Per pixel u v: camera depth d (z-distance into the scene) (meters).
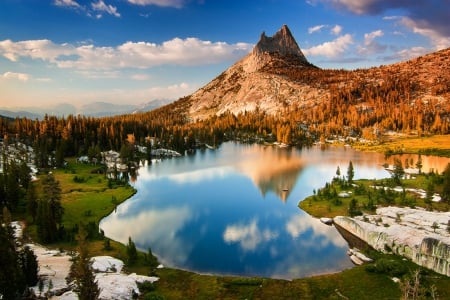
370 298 57.88
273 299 59.78
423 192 122.19
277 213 114.38
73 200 126.00
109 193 138.50
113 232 98.69
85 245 46.62
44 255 72.06
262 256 81.62
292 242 89.44
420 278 61.22
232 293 62.03
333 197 121.62
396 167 147.00
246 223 105.44
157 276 68.81
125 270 70.69
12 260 51.66
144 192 146.12
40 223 85.06
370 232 84.75
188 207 123.56
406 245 72.69
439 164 187.75
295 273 72.94
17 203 108.06
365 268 68.31
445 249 63.72
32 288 54.62
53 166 187.62
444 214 90.31
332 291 61.62
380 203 110.56
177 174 184.00
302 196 134.00
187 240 92.50
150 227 102.94
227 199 133.38
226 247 87.38
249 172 183.75
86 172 179.12
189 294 61.47
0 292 49.22
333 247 85.25
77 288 47.00
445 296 56.03
